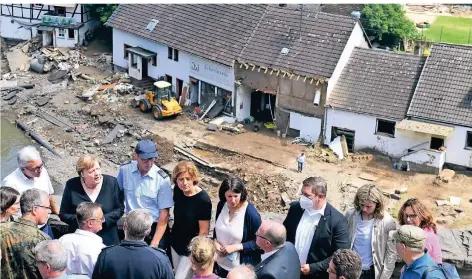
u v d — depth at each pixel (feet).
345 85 146.30
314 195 35.17
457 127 133.80
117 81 179.42
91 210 34.14
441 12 239.91
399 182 132.36
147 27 175.32
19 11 209.67
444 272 29.96
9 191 35.04
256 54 153.99
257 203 127.75
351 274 28.94
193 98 167.43
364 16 183.83
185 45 164.66
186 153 144.66
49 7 207.21
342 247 35.19
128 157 147.13
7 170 142.31
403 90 142.41
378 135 140.87
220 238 37.47
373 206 35.50
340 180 132.98
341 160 140.67
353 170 137.08
